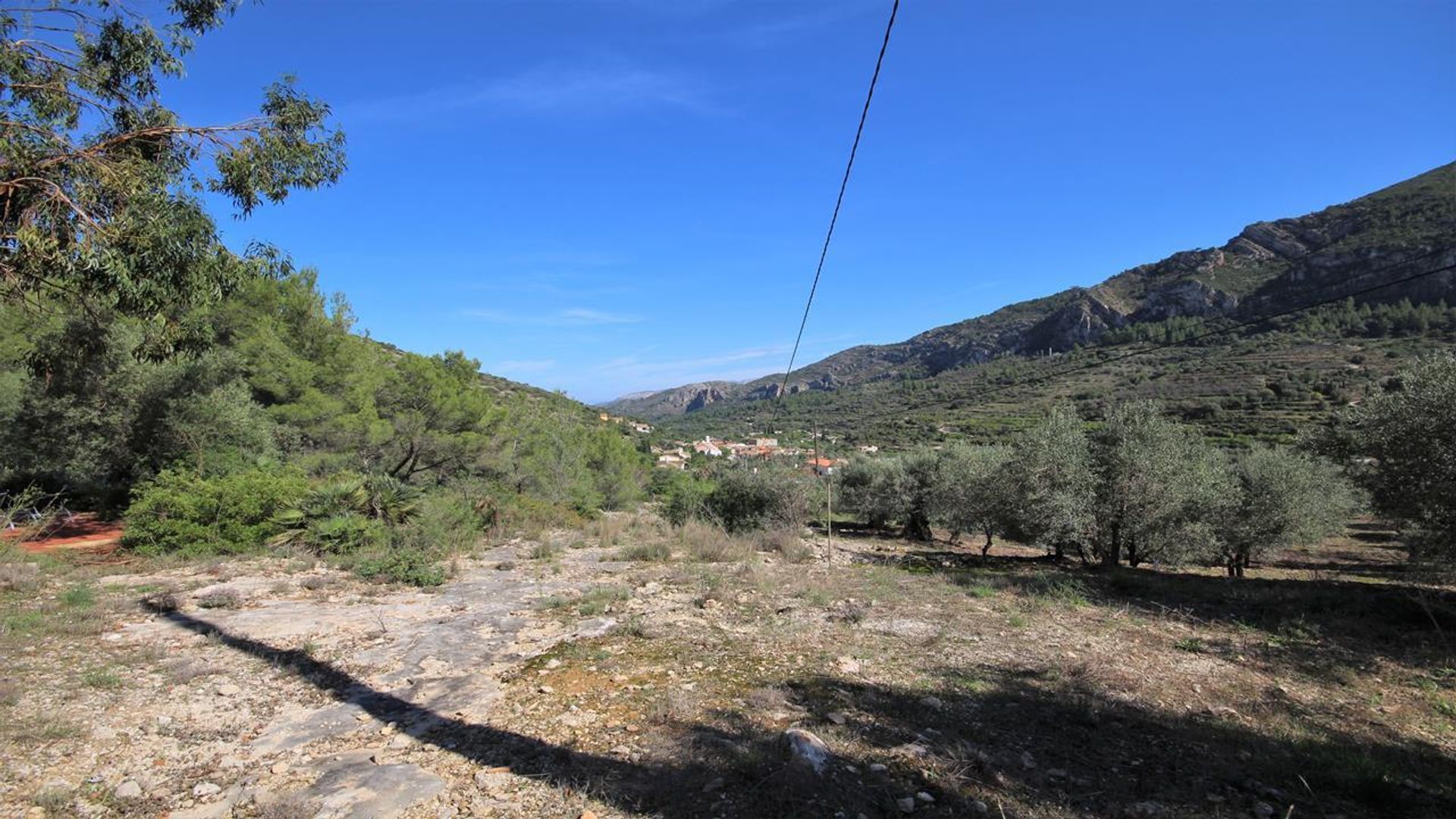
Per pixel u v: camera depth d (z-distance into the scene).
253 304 16.53
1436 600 8.36
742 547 13.05
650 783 3.35
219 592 7.61
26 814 2.97
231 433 14.41
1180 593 9.67
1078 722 4.47
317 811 3.05
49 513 12.05
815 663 5.56
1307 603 8.79
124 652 5.43
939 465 22.03
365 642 5.96
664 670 5.25
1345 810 3.38
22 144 5.14
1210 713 4.84
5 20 5.57
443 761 3.61
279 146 6.64
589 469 26.70
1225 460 15.77
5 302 5.82
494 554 11.93
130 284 5.18
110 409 13.73
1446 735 4.70
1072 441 13.84
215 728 4.05
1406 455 8.54
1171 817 3.18
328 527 10.90
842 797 3.22
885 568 11.71
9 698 4.20
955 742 3.99
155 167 5.75
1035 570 13.30
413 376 18.34
